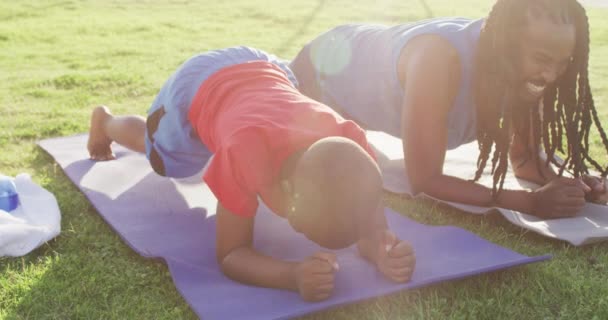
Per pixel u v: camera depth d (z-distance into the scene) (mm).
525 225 3195
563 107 3270
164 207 3586
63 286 2791
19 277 2867
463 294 2684
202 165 3559
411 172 3424
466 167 4164
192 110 3172
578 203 3281
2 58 9266
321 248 3059
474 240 3029
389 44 3578
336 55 3850
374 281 2645
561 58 2922
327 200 2082
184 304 2662
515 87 3057
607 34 11711
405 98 3340
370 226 2738
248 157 2449
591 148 4742
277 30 12758
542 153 3953
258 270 2629
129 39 11336
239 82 3053
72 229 3357
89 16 14266
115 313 2602
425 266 2783
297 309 2428
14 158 4590
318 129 2523
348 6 16719
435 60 3219
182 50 10188
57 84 7242
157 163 3557
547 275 2826
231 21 13984
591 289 2730
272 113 2635
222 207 2631
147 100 6617
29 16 14055
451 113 3354
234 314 2410
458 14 15367
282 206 2434
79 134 5027
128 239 3154
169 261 2871
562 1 2932
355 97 3777
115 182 3951
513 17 2959
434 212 3557
